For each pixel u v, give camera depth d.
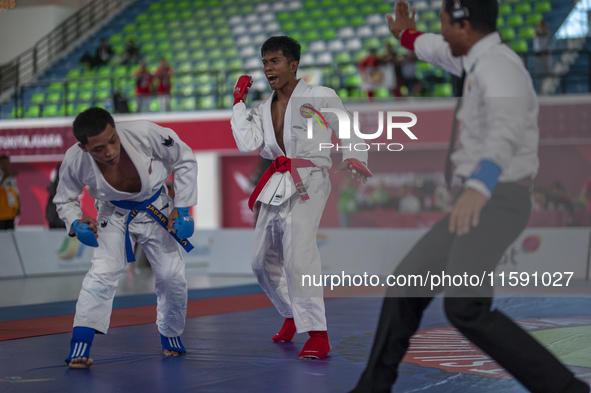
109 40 19.67
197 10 20.70
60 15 19.11
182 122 13.89
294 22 19.08
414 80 12.78
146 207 3.11
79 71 18.22
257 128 3.40
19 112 17.08
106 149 2.74
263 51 3.32
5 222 9.09
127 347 3.51
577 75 12.27
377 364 2.09
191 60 18.12
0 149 14.84
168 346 3.26
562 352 3.23
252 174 14.21
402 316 2.08
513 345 1.96
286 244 3.26
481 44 2.10
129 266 10.75
